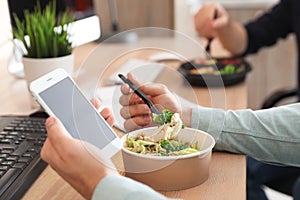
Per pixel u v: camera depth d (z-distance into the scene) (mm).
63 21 1346
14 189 809
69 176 725
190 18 2604
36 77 1271
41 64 1261
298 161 958
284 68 2752
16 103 1332
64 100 836
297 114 963
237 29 2098
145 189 707
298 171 1630
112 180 708
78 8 1866
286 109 980
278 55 2734
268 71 2773
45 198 812
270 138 949
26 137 982
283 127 953
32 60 1263
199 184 840
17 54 1576
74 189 812
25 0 1551
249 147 953
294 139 944
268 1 2686
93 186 711
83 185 723
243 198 799
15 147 938
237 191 820
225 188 831
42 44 1276
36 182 861
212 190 824
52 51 1285
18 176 844
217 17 1954
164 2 2291
